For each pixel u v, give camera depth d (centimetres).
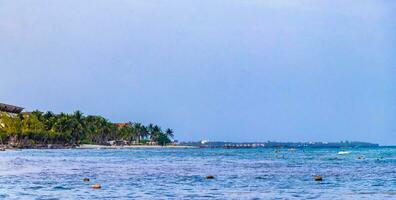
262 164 13750
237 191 6662
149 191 6619
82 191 6538
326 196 6166
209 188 7012
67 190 6631
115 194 6266
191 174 9638
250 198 5975
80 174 9425
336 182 7944
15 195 6088
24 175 9038
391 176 9125
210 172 10225
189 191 6638
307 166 12619
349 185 7462
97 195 6147
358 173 9938
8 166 11738
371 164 13575
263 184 7600
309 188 7044
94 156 19375
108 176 9019
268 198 5975
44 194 6200
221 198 5962
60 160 15250
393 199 5900
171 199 5847
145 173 9825
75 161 14762
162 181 8056
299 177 8912
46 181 7881
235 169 11306
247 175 9369
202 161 15838
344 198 5978
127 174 9550
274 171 10594
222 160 16738
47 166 11925
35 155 19338
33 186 7100
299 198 5984
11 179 8194
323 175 9375
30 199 5744
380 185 7462
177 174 9619
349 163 14288
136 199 5812
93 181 7969
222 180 8281
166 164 13638
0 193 6266
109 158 17750
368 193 6462
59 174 9369
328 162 14962
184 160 16550
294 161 15775
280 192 6562
